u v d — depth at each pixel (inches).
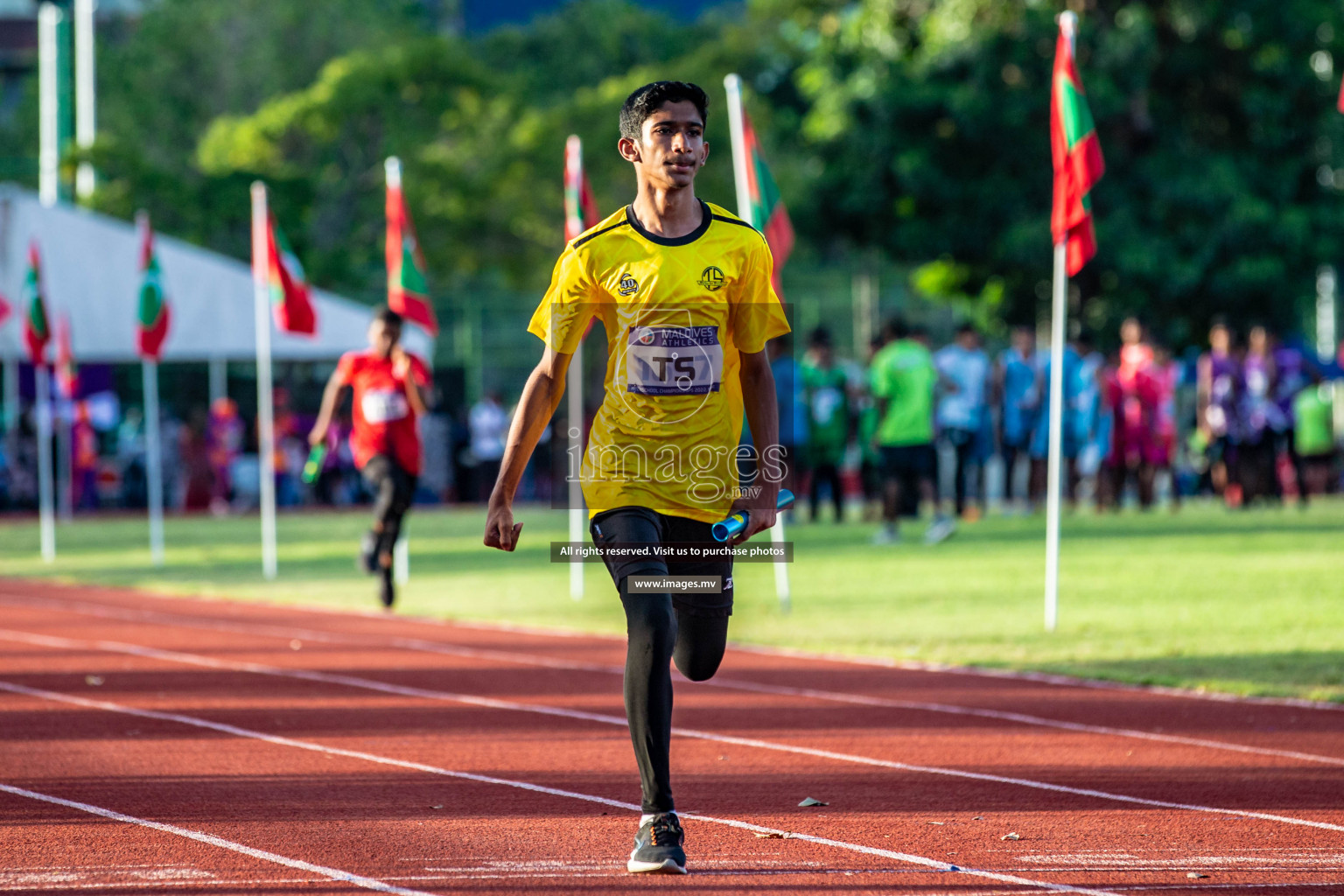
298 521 2728.8
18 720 818.2
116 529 2541.8
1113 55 3235.7
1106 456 2320.4
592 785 658.2
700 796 636.7
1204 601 1226.0
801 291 4384.8
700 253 517.0
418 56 3767.2
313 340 2979.8
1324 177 3563.0
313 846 550.0
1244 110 3408.0
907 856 535.8
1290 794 633.0
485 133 3932.1
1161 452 2345.0
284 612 1341.0
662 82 511.8
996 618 1178.6
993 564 1572.3
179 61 4552.2
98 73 4594.0
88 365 3462.1
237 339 2940.5
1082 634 1084.5
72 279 2859.3
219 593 1492.4
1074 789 644.1
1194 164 3373.5
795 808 614.5
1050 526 1116.5
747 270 525.7
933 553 1711.4
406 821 590.2
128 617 1307.8
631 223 519.8
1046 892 491.2
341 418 3348.9
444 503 3294.8
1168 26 3388.3
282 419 3248.0
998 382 2357.3
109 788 649.6
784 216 1235.2
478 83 3868.1
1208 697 855.1
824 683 922.7
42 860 530.0
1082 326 3580.2
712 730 784.3
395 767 695.1
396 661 1040.8
